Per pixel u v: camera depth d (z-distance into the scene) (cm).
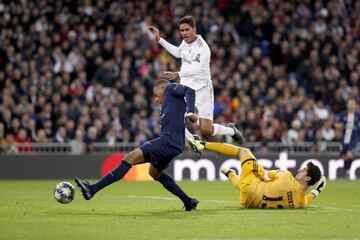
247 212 2497
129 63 5700
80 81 5506
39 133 5119
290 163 5269
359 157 5238
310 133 5481
